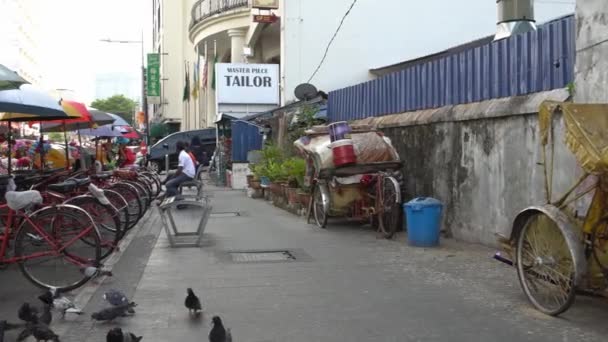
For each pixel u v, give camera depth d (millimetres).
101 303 6098
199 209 9875
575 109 5355
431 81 10258
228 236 10219
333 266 7688
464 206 9133
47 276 6715
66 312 5621
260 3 20766
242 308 5836
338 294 6316
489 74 8578
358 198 10656
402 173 10930
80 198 8062
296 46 19562
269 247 9117
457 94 9414
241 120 20609
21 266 6648
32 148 16797
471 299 6043
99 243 6832
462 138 9125
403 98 11352
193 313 5645
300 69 19609
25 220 6633
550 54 7340
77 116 11500
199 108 40000
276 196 15195
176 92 57156
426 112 10281
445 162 9609
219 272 7402
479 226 8766
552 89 7301
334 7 19703
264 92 21703
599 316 5387
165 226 9219
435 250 8594
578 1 6547
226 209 14477
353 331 5129
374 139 10539
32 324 4723
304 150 11508
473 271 7246
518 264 5836
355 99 13906
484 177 8594
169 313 5707
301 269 7527
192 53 49469
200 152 24891
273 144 17781
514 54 8039
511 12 9375
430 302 5961
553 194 7020
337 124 10562
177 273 7379
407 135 10852
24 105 8305
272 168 15359
